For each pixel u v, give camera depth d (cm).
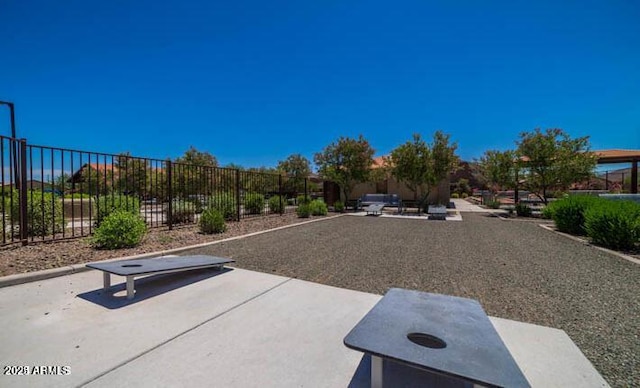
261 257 485
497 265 439
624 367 180
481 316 193
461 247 579
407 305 212
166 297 298
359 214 1369
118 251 479
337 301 293
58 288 317
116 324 234
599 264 445
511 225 950
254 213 1174
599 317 257
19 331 220
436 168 1352
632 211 555
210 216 715
